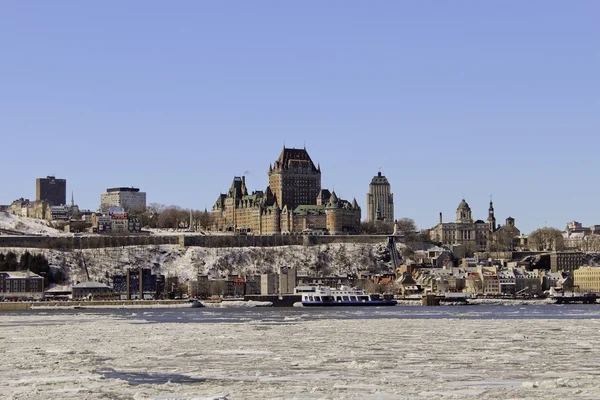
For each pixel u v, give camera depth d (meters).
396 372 174.12
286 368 181.25
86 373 174.38
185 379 167.12
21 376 170.62
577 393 147.00
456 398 143.75
